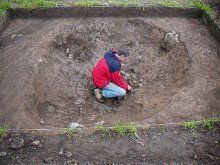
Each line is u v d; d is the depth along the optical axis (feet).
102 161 8.66
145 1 13.83
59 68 11.88
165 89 11.19
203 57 11.85
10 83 10.65
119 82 10.74
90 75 11.97
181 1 13.98
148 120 9.62
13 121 9.49
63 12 13.42
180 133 9.34
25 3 13.47
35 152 8.82
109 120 10.00
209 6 13.82
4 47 12.09
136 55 12.84
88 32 13.08
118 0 13.83
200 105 10.12
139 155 8.82
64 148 8.91
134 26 13.46
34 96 10.36
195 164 8.70
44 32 12.67
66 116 10.34
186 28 13.12
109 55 10.50
